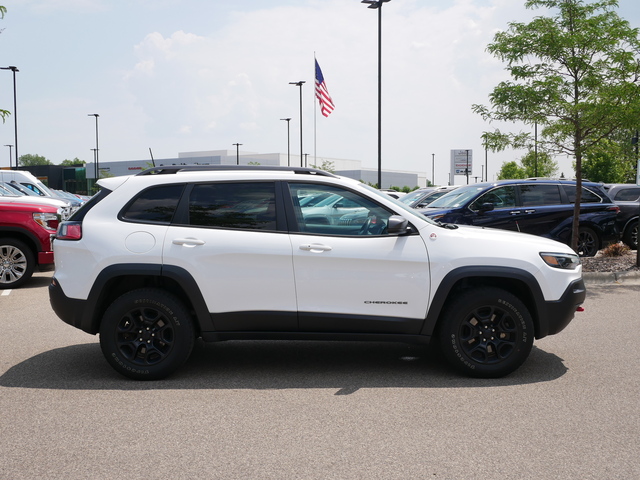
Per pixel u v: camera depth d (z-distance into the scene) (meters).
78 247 5.36
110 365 5.70
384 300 5.36
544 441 4.00
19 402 4.79
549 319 5.45
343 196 5.50
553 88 11.52
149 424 4.31
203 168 5.65
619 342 6.77
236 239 5.34
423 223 5.49
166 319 5.32
